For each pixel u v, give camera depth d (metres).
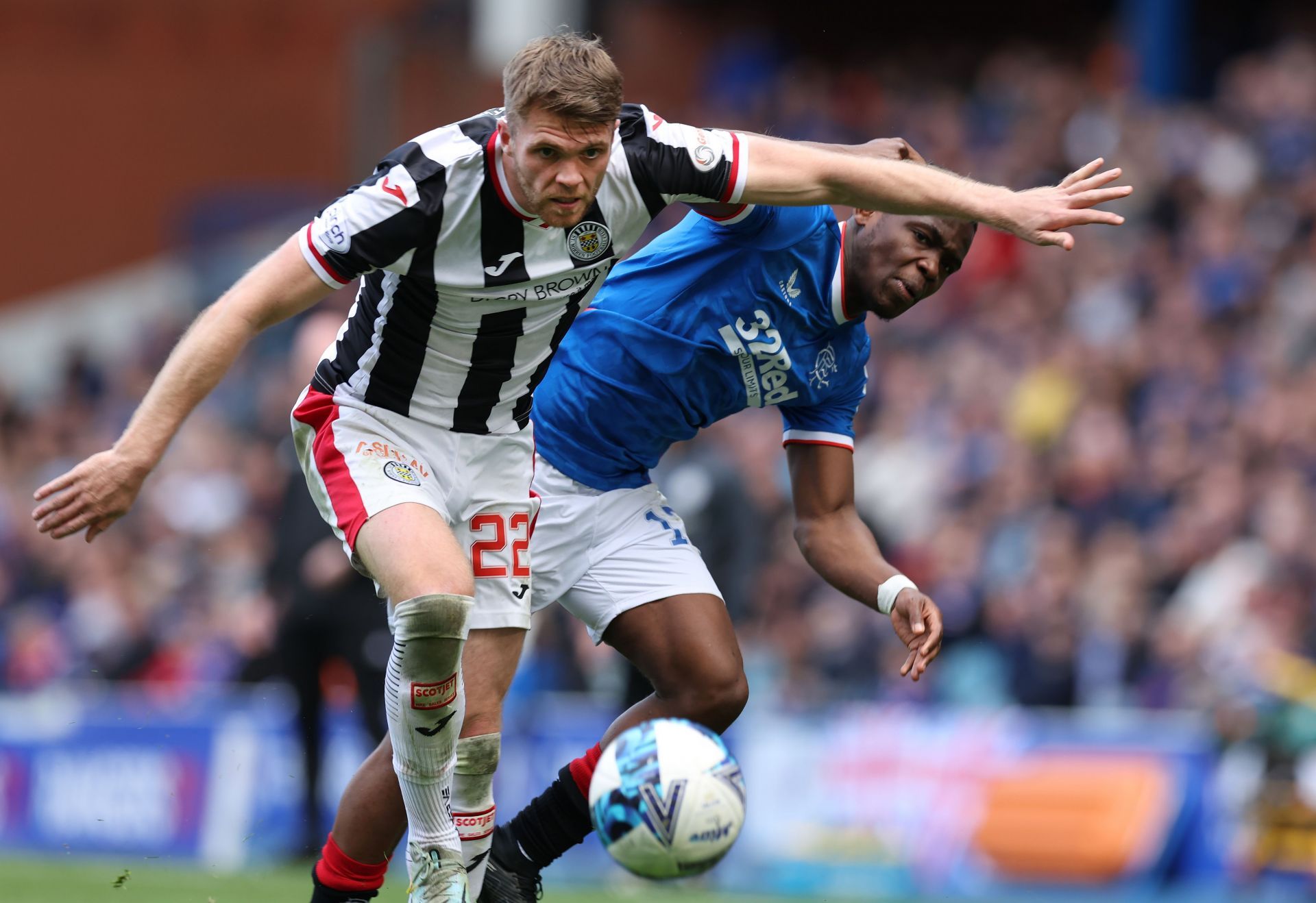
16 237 74.31
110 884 23.75
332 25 73.06
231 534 46.66
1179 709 32.06
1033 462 39.91
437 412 14.60
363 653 26.23
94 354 64.31
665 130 14.09
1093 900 28.83
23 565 48.69
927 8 80.19
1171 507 37.06
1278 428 37.91
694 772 13.38
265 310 13.34
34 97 74.69
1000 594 35.19
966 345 47.00
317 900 15.41
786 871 30.95
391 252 13.42
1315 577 32.97
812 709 31.55
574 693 32.53
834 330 16.61
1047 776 29.67
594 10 53.09
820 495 17.20
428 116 60.56
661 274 16.55
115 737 35.31
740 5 77.88
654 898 25.03
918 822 30.20
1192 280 45.94
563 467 16.78
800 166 14.16
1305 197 48.16
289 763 33.28
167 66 74.00
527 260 13.82
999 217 14.14
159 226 73.69
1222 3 69.81
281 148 73.38
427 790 14.05
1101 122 55.81
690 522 30.05
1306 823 28.03
